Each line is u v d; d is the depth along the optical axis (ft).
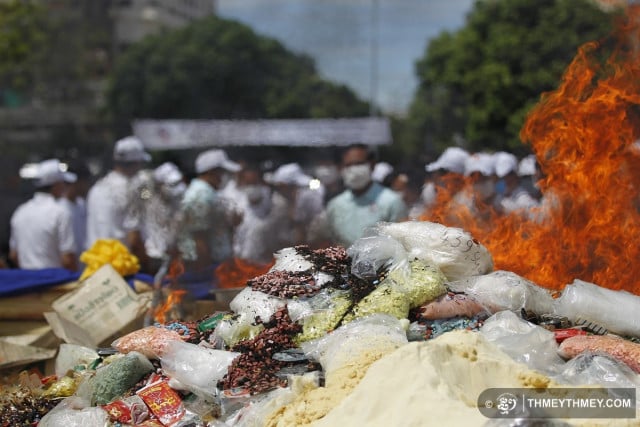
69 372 13.87
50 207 25.22
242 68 109.09
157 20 143.43
